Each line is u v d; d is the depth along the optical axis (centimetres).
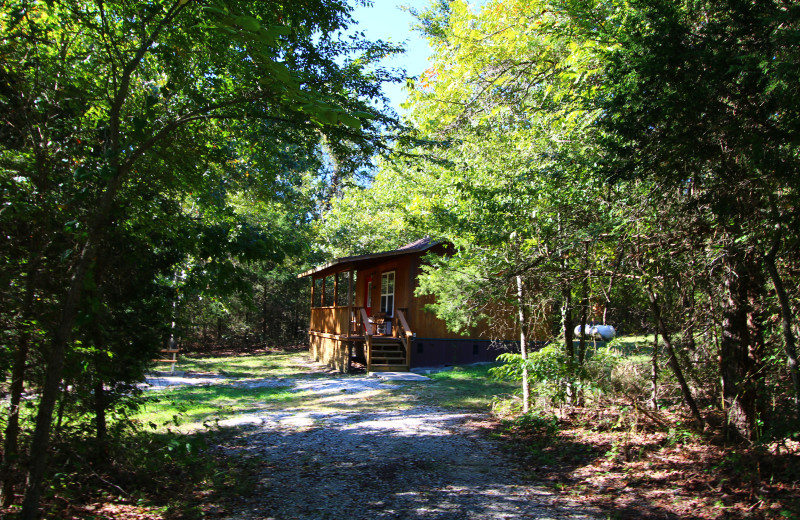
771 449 528
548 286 714
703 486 493
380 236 2273
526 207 685
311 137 544
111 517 426
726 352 596
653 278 597
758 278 548
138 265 513
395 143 565
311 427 815
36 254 389
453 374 1390
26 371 421
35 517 325
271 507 468
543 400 827
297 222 2377
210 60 478
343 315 1589
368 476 563
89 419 518
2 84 400
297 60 522
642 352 866
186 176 564
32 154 398
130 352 529
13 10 414
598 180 575
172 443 514
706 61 368
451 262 858
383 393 1140
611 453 601
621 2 546
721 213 431
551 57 827
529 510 460
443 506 471
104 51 489
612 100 439
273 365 1841
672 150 420
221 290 568
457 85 1004
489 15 959
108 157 347
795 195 389
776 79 331
